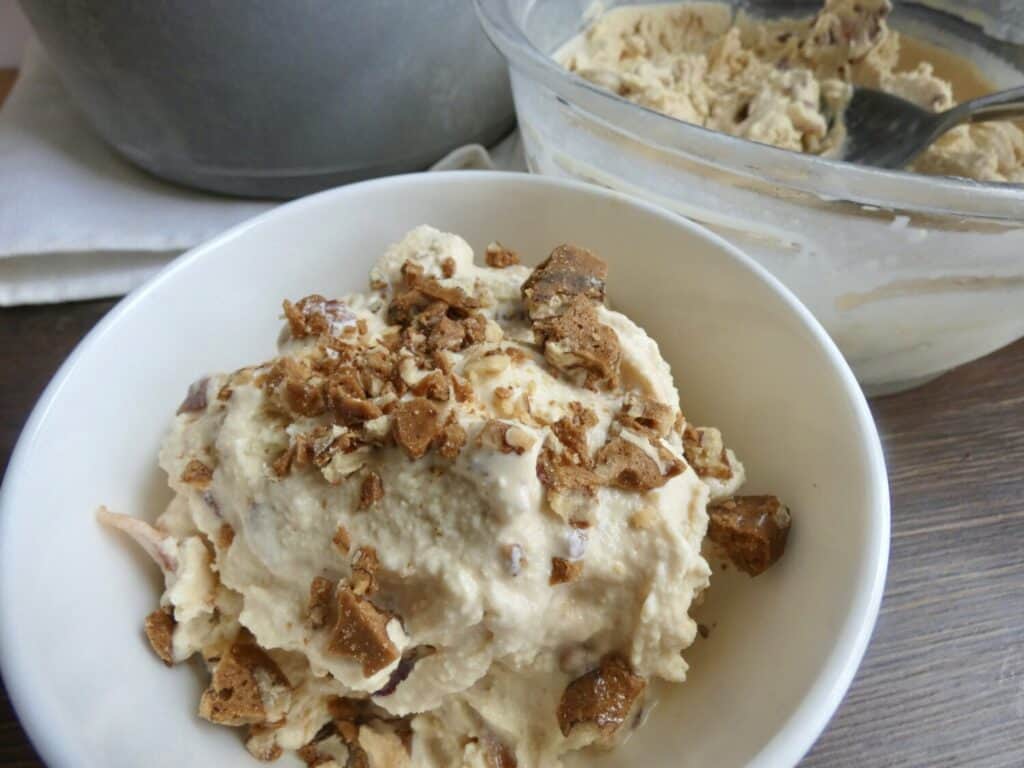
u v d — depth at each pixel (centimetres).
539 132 18
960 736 12
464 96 21
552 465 11
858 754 12
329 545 11
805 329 12
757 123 20
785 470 12
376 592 10
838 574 10
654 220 14
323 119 20
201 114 19
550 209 14
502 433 10
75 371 12
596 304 13
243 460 11
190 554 11
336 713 11
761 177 15
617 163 17
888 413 17
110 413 12
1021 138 20
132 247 20
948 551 15
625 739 11
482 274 14
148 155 21
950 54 22
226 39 18
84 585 11
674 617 11
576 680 11
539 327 12
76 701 9
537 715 11
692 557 11
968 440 16
